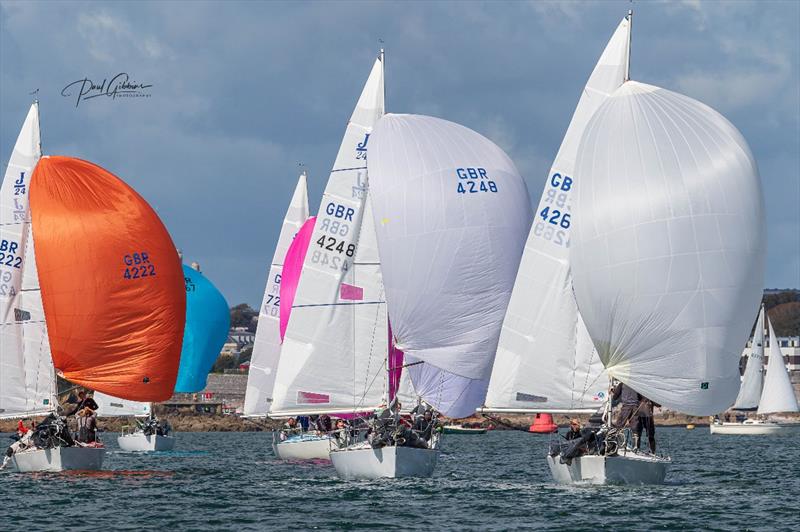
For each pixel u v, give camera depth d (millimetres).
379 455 130125
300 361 161625
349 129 162875
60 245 136750
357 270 160000
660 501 112000
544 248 130000
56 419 136500
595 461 117938
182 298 142125
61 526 99438
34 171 139000
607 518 102000
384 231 143125
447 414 147250
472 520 101812
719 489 125438
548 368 129125
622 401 120000
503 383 130750
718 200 115062
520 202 149125
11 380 149750
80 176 138750
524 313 130125
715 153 116062
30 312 150375
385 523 100688
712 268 114562
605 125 118875
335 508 110062
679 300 114375
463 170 146125
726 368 115688
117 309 138000
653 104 118250
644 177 115688
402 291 142875
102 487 127375
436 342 143625
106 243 137750
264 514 106625
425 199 143625
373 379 158125
